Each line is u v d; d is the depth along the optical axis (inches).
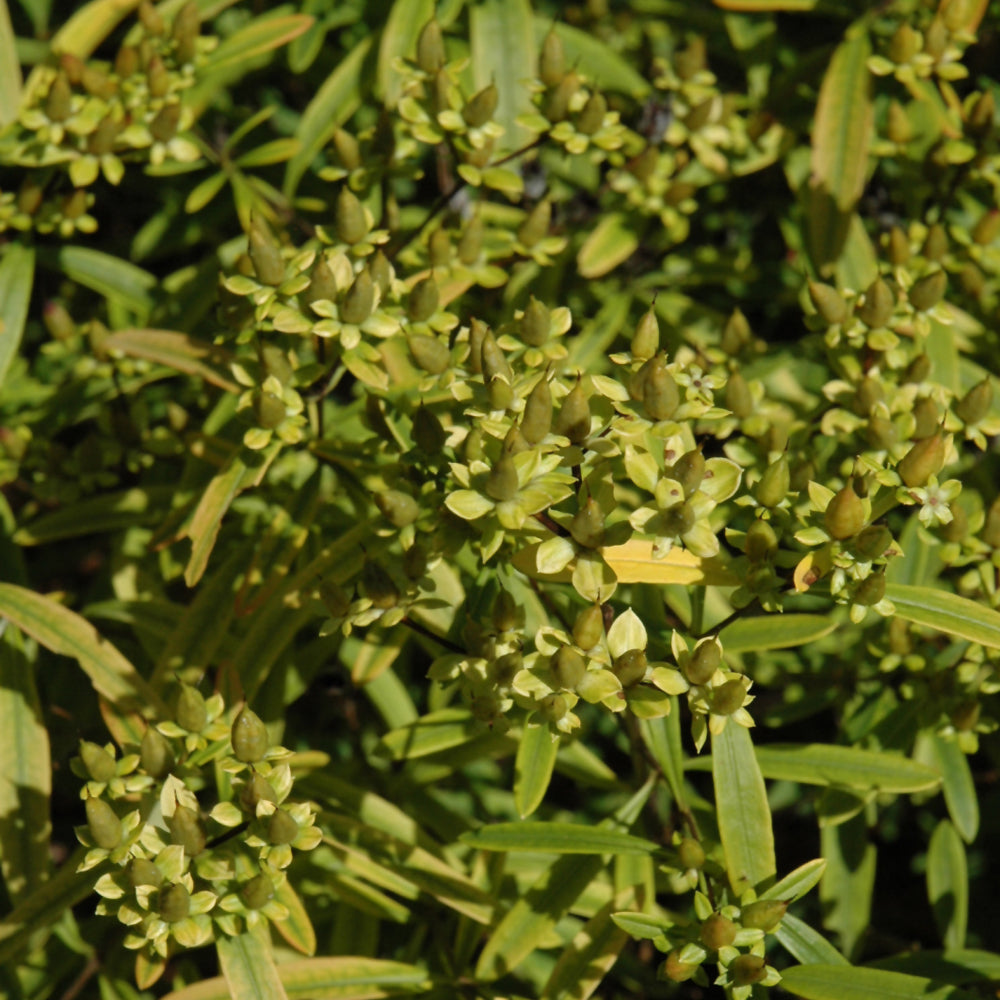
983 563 116.4
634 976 147.2
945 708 123.9
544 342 108.5
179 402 160.7
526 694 96.2
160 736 101.5
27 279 142.2
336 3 157.1
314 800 127.8
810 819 166.7
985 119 138.6
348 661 140.3
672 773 111.4
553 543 94.0
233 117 164.1
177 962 144.7
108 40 176.7
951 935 130.6
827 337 122.6
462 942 122.9
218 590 129.8
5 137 137.0
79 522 141.1
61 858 160.4
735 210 172.9
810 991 102.1
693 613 116.8
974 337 142.7
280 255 106.4
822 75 160.1
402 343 124.5
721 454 133.1
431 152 180.2
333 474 129.4
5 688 128.9
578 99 128.0
